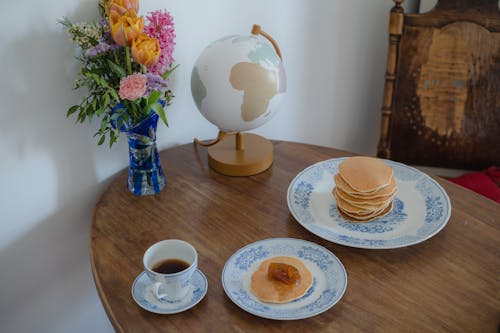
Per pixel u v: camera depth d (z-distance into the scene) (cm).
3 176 89
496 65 133
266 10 121
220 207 93
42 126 92
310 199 94
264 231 86
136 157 93
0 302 98
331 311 69
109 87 82
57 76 90
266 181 103
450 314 68
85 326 119
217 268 77
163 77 90
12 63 84
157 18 87
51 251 103
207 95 94
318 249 78
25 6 82
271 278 73
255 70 92
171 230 86
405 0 146
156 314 68
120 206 93
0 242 94
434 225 84
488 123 139
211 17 111
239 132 106
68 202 101
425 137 142
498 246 82
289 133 146
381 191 85
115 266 77
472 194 97
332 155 114
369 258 79
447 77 135
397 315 68
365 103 157
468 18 130
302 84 140
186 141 120
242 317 68
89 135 99
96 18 92
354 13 138
